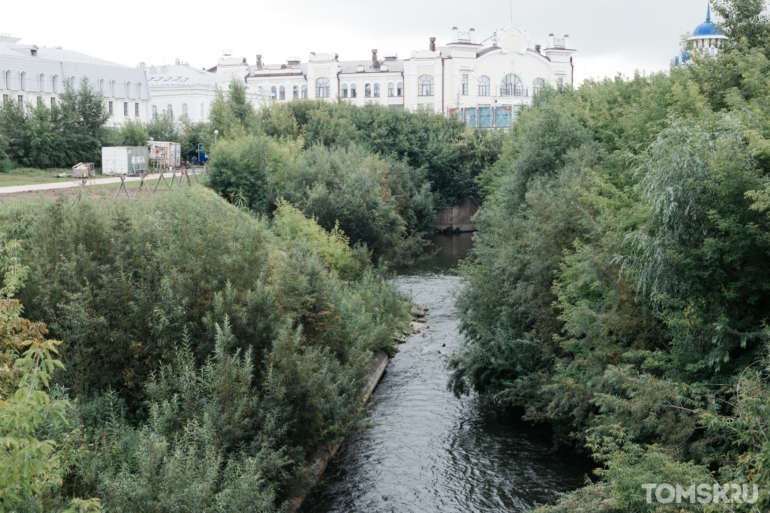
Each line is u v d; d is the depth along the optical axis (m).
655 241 15.58
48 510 12.29
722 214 15.09
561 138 36.47
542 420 21.73
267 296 19.11
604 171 29.00
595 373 17.83
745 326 14.97
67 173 60.38
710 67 30.25
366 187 49.22
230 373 16.70
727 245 14.73
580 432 19.62
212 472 13.91
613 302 18.09
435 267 55.19
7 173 58.91
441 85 106.25
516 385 22.52
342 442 21.94
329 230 44.91
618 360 17.75
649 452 12.50
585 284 20.17
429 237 73.25
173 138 79.62
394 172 69.44
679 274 15.66
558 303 22.41
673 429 14.27
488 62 107.00
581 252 20.22
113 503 12.77
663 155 16.09
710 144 15.72
